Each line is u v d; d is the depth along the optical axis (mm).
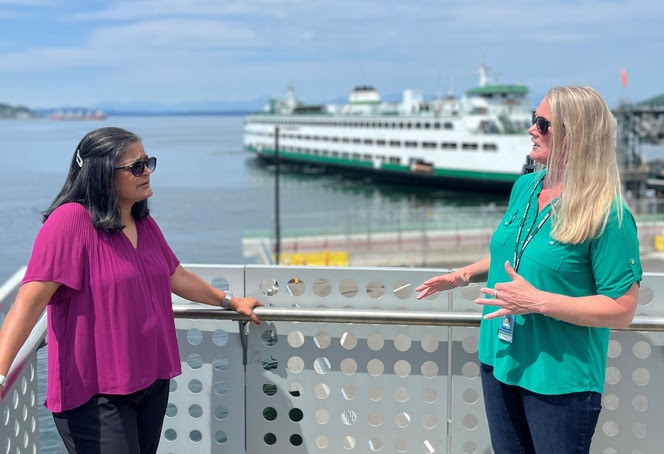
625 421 2912
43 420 5418
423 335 2979
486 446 3027
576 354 2320
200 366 3102
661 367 2857
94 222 2344
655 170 60781
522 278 2270
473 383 2996
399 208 69875
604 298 2223
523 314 2365
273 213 65750
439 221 41719
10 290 2699
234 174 106062
